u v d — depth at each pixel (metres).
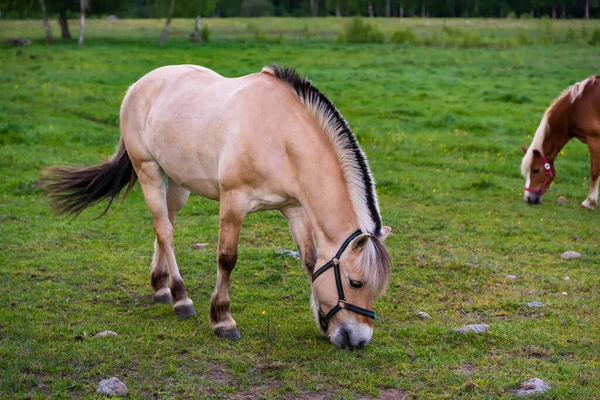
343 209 4.36
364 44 36.84
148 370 4.23
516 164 11.85
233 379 4.16
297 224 4.85
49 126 13.54
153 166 5.50
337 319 4.31
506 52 31.92
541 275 6.39
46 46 33.44
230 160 4.61
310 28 50.78
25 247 6.95
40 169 10.30
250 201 4.68
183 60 26.94
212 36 43.06
